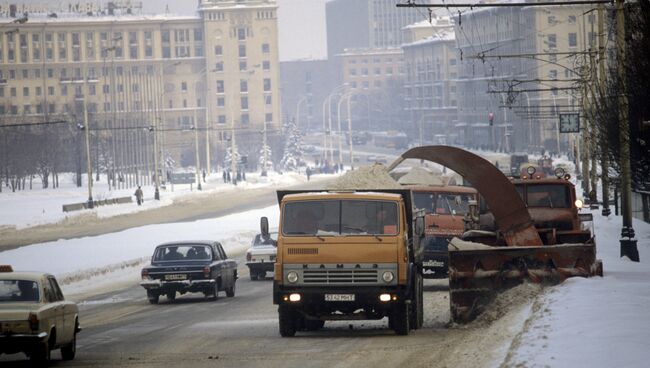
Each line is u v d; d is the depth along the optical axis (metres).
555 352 25.31
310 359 30.33
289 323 36.75
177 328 41.84
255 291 64.38
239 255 101.06
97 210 171.25
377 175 49.69
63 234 134.00
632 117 76.06
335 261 36.56
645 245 80.62
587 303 33.62
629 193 68.12
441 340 33.94
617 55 67.81
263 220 39.16
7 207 186.25
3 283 32.03
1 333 30.53
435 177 64.88
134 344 36.59
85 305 58.88
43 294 31.95
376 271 36.50
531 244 41.53
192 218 160.50
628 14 76.00
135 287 71.75
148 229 128.62
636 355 23.81
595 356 24.14
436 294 53.41
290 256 36.78
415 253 38.84
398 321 36.41
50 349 31.55
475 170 42.22
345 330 39.41
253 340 36.12
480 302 38.22
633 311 31.41
